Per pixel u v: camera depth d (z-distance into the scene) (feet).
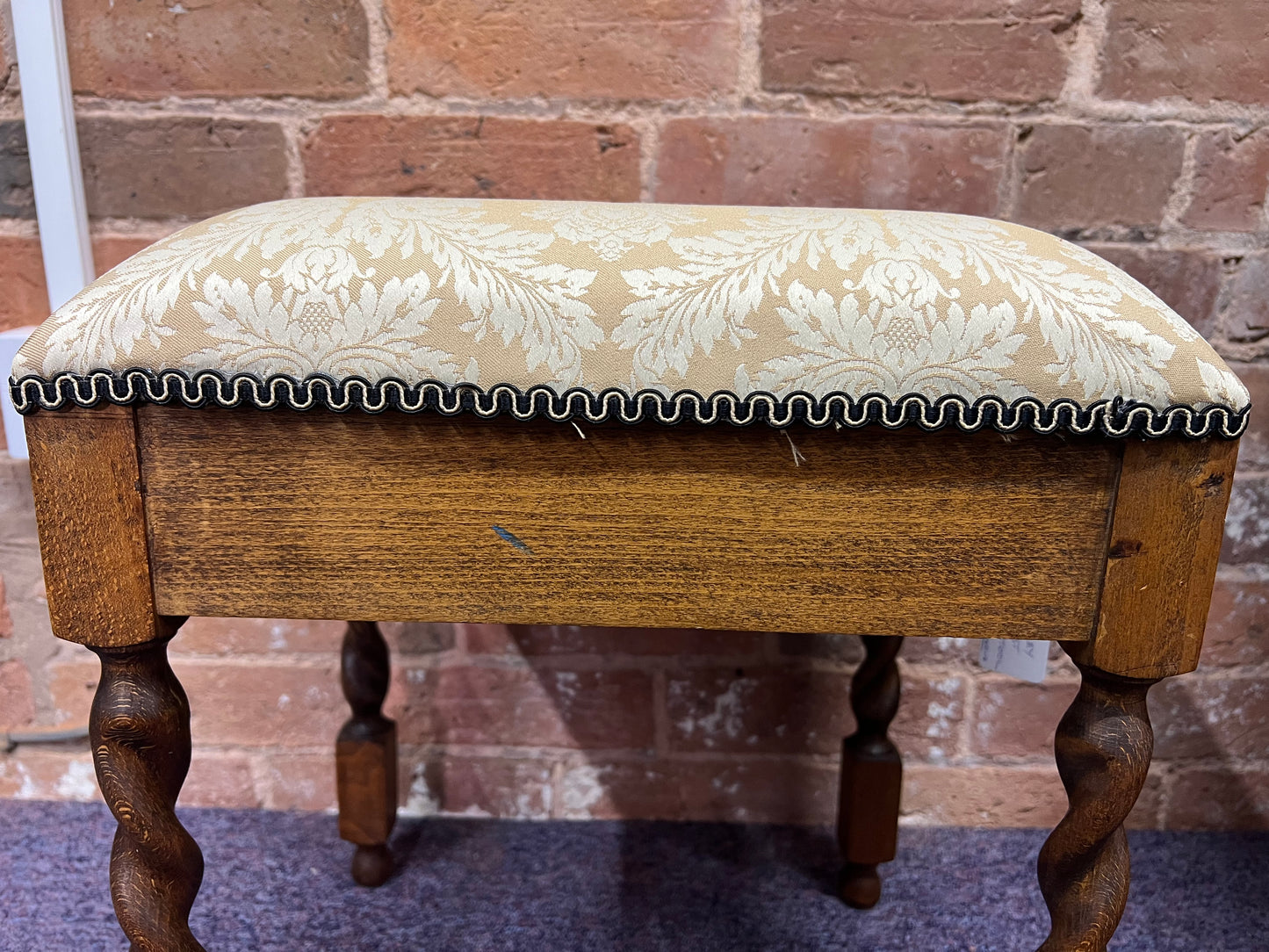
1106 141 2.40
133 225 2.49
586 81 2.39
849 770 2.46
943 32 2.35
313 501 1.35
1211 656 2.77
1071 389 1.26
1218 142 2.40
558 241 1.36
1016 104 2.39
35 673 2.85
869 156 2.43
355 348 1.28
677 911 2.49
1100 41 2.34
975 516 1.34
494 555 1.37
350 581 1.38
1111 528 1.32
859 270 1.32
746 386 1.27
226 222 1.42
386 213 1.41
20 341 2.53
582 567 1.37
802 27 2.35
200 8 2.34
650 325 1.27
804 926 2.44
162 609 1.39
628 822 2.93
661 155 2.43
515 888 2.58
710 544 1.36
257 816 2.91
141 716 1.42
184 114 2.41
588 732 2.89
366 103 2.41
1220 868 2.70
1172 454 1.29
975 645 2.78
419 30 2.36
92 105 2.40
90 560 1.37
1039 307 1.28
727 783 2.92
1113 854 1.45
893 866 2.71
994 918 2.48
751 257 1.34
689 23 2.35
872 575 1.36
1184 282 2.50
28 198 2.50
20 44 2.32
